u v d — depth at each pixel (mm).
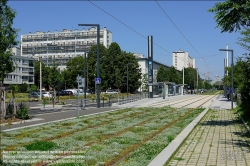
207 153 10688
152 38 64438
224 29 16125
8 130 16578
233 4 15070
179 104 45250
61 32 144750
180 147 11844
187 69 127500
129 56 91062
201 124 20078
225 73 62469
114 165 9195
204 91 139750
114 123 20516
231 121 21875
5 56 20188
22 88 93188
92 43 140125
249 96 22766
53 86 54656
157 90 71375
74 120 22172
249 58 18750
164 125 19422
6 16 20078
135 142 13102
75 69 90312
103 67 87250
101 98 61812
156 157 9492
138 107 38625
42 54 146000
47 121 21797
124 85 90562
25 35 148500
